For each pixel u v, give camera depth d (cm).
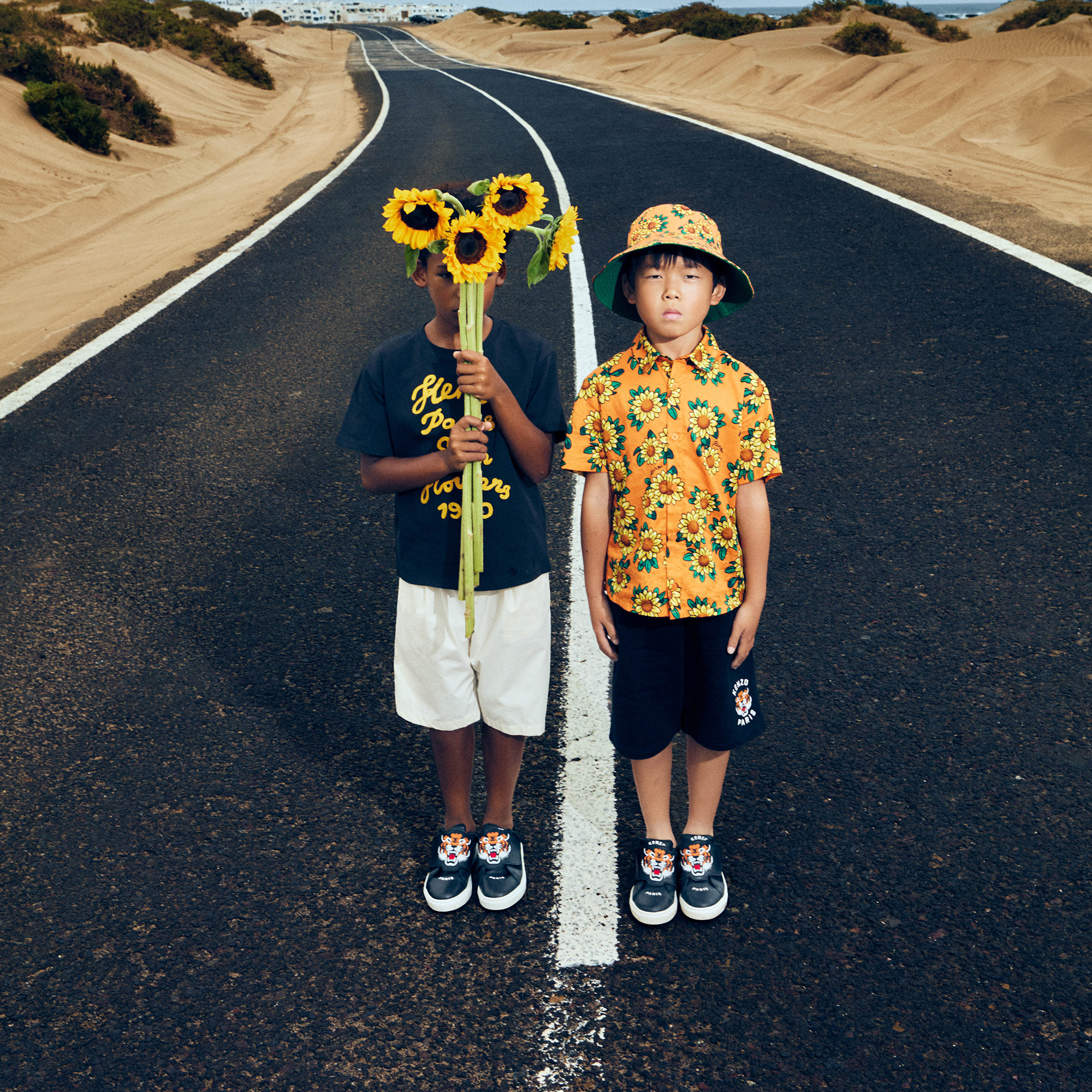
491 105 1997
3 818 255
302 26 9488
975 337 552
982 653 303
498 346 202
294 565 376
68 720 292
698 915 219
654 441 196
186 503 427
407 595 214
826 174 1011
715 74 2422
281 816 255
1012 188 912
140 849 245
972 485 401
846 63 1933
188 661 320
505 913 226
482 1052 193
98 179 1348
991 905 220
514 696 218
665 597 202
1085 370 494
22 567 379
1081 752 262
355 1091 186
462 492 203
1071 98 1324
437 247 185
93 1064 192
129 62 2345
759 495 200
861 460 429
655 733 215
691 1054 190
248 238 903
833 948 212
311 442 484
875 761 263
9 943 219
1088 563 344
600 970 210
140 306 712
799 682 295
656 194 980
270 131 2067
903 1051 189
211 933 221
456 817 235
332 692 304
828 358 544
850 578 346
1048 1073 184
